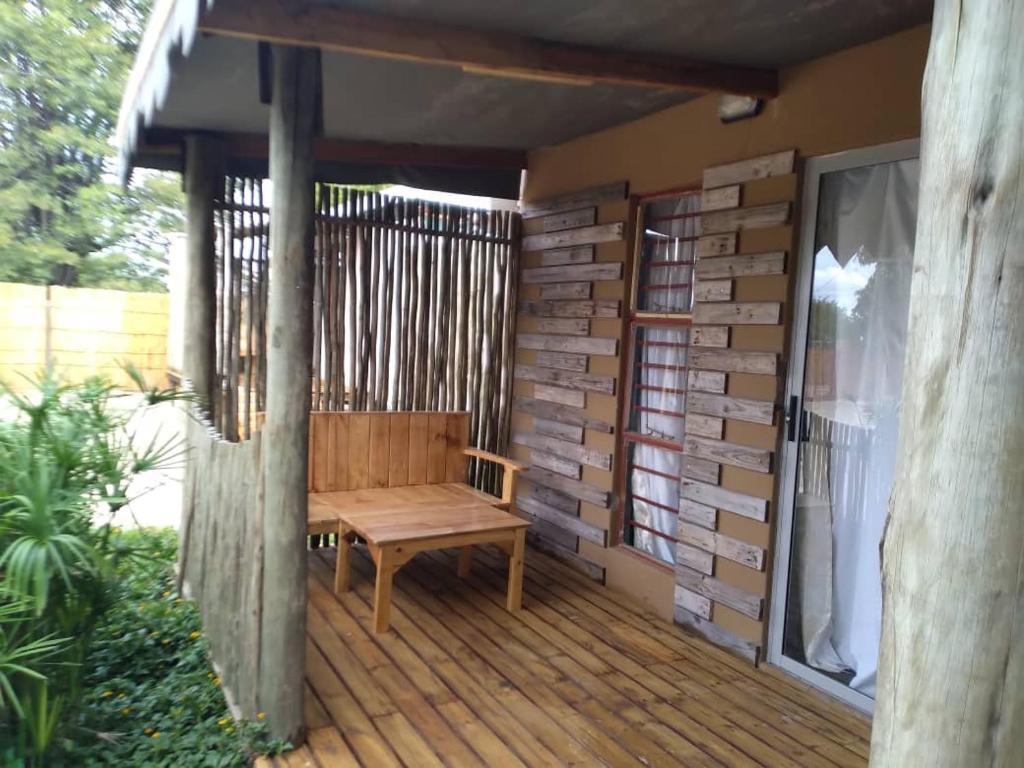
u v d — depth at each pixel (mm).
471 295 5438
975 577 1091
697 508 3893
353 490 4742
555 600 4320
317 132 2730
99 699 3031
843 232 3287
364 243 5105
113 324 11406
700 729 3002
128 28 13617
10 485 2490
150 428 7555
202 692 3117
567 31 2881
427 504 4441
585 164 4855
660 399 4332
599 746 2852
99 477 2734
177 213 15016
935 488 1129
